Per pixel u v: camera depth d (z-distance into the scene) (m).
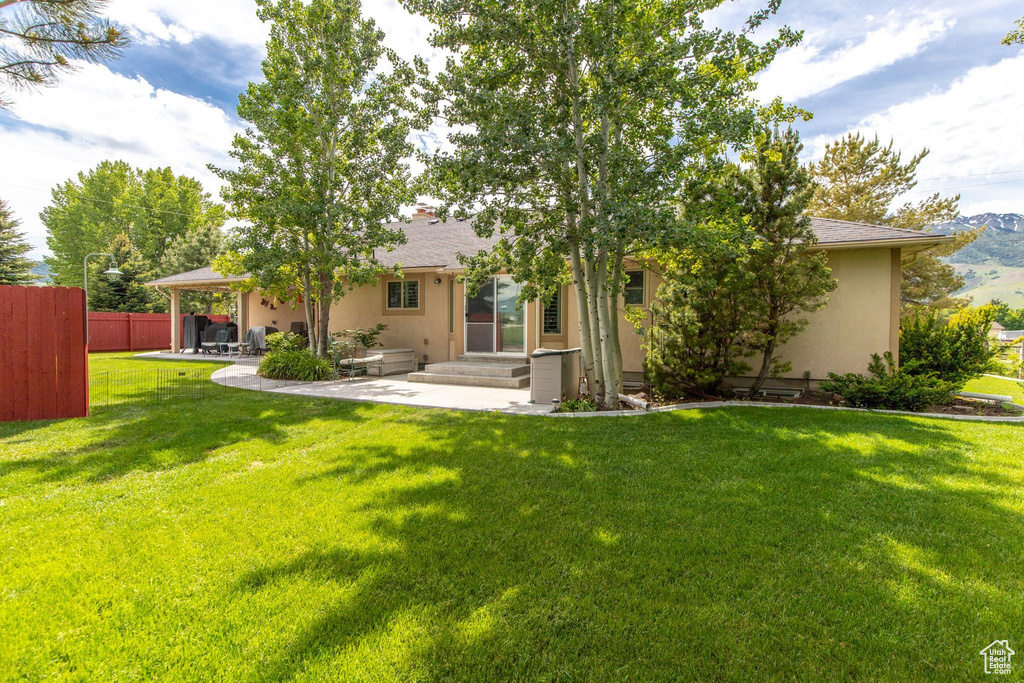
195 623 2.41
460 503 3.94
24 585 2.73
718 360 8.56
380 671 2.10
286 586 2.74
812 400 8.80
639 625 2.41
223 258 12.24
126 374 12.45
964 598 2.64
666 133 7.20
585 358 8.26
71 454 5.25
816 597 2.64
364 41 11.13
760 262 7.96
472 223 7.58
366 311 14.62
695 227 6.46
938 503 3.90
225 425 6.63
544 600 2.62
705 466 4.83
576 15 6.70
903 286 19.86
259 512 3.76
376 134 11.26
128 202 38.25
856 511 3.76
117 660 2.15
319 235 11.23
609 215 6.73
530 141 6.59
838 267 9.34
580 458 5.14
